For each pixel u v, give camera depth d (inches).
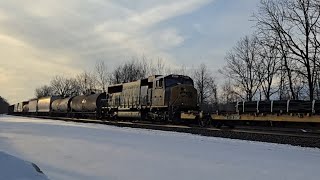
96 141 732.0
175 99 1268.5
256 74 2090.3
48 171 413.1
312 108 846.5
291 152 548.7
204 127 1087.6
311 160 470.9
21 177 297.6
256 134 824.3
